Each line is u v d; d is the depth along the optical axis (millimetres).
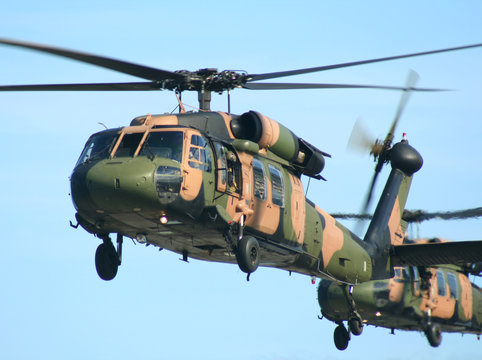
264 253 83625
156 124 74938
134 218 73188
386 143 111438
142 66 70062
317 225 91938
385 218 109875
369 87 77938
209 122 77000
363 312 136375
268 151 82125
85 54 63469
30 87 71812
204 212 73750
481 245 106500
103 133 75312
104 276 78625
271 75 78250
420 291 141125
